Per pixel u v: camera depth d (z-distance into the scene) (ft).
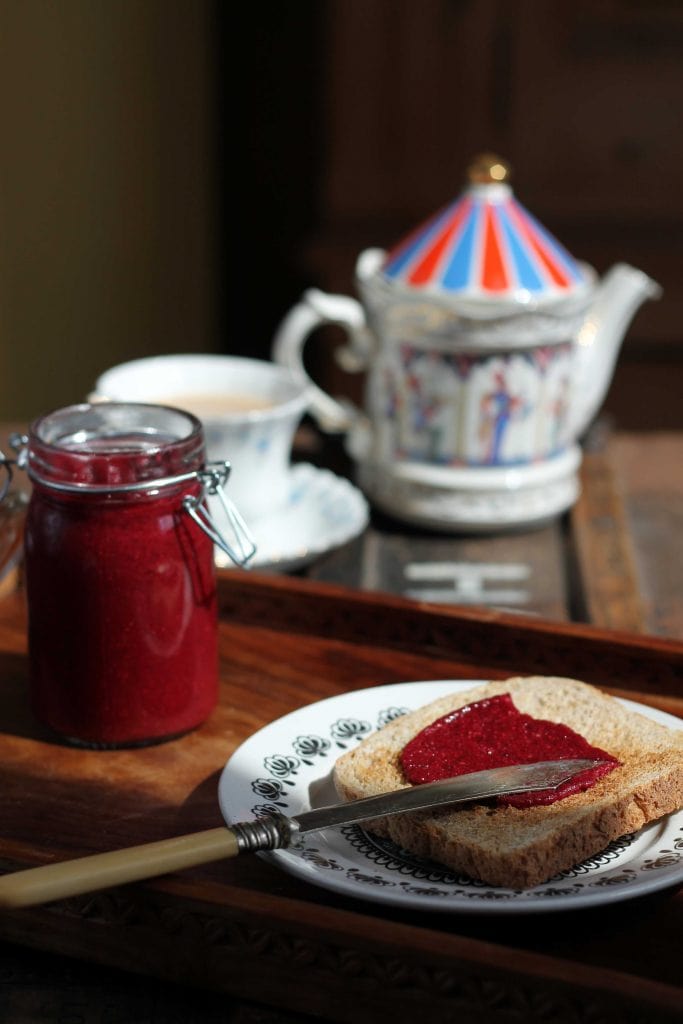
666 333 8.38
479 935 2.32
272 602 3.48
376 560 4.29
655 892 2.43
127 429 2.93
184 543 2.83
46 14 8.25
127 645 2.82
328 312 4.64
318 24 9.27
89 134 8.84
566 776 2.53
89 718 2.87
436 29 7.88
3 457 2.91
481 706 2.79
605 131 8.05
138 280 9.59
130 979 2.39
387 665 3.31
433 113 8.04
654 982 2.10
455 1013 2.18
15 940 2.42
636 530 4.57
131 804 2.72
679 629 3.84
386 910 2.38
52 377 9.06
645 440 5.43
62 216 8.79
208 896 2.27
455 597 4.04
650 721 2.84
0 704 3.11
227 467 2.85
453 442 4.40
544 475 4.47
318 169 9.78
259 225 10.22
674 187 8.15
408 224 8.23
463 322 4.23
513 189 8.17
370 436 4.69
